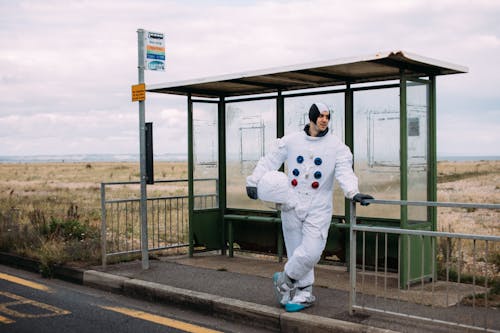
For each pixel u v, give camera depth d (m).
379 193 7.76
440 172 59.97
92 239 10.19
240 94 9.59
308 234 5.89
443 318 5.53
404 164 7.05
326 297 6.50
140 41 8.05
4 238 10.02
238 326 6.04
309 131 6.11
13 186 34.91
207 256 9.55
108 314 6.47
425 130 7.54
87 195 25.27
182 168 91.38
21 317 6.31
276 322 5.82
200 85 8.83
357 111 7.95
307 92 8.50
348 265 8.12
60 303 6.97
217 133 9.73
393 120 7.57
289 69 7.30
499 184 34.31
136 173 68.81
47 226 11.16
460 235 5.01
